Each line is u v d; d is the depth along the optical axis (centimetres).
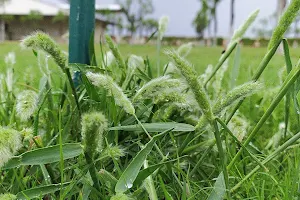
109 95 58
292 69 48
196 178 61
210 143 59
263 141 90
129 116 62
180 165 58
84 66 63
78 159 52
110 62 82
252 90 43
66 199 52
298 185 51
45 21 1861
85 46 78
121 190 42
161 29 83
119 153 48
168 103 57
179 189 53
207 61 339
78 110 62
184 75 41
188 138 57
